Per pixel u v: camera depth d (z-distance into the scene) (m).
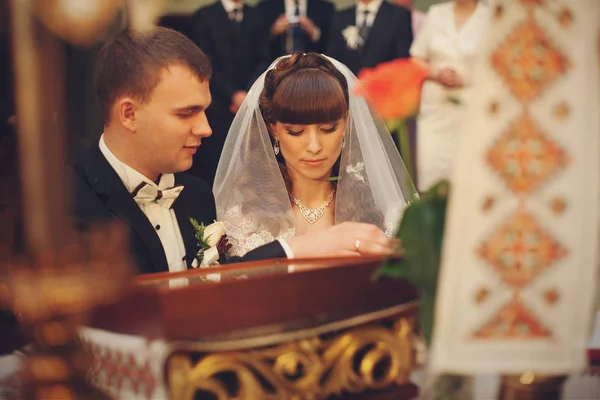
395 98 0.95
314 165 1.74
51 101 0.63
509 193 0.77
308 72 1.70
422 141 1.95
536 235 0.78
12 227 0.67
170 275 1.10
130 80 1.36
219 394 0.83
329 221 1.84
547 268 0.78
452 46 3.07
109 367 0.85
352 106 1.80
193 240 1.53
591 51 0.78
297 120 1.69
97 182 1.40
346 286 0.92
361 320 0.91
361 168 1.83
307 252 1.40
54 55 0.62
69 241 0.66
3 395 0.78
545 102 0.77
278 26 3.30
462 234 0.77
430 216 0.85
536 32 0.77
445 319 0.77
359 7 3.38
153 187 1.44
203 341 0.81
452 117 1.88
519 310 0.78
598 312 1.02
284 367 0.86
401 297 0.96
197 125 1.42
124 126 1.40
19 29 0.61
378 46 3.35
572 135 0.78
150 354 0.80
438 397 0.88
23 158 0.63
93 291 0.65
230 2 3.24
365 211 1.83
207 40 3.23
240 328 0.84
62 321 0.68
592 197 0.78
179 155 1.44
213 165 2.31
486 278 0.77
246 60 3.24
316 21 3.40
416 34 3.51
